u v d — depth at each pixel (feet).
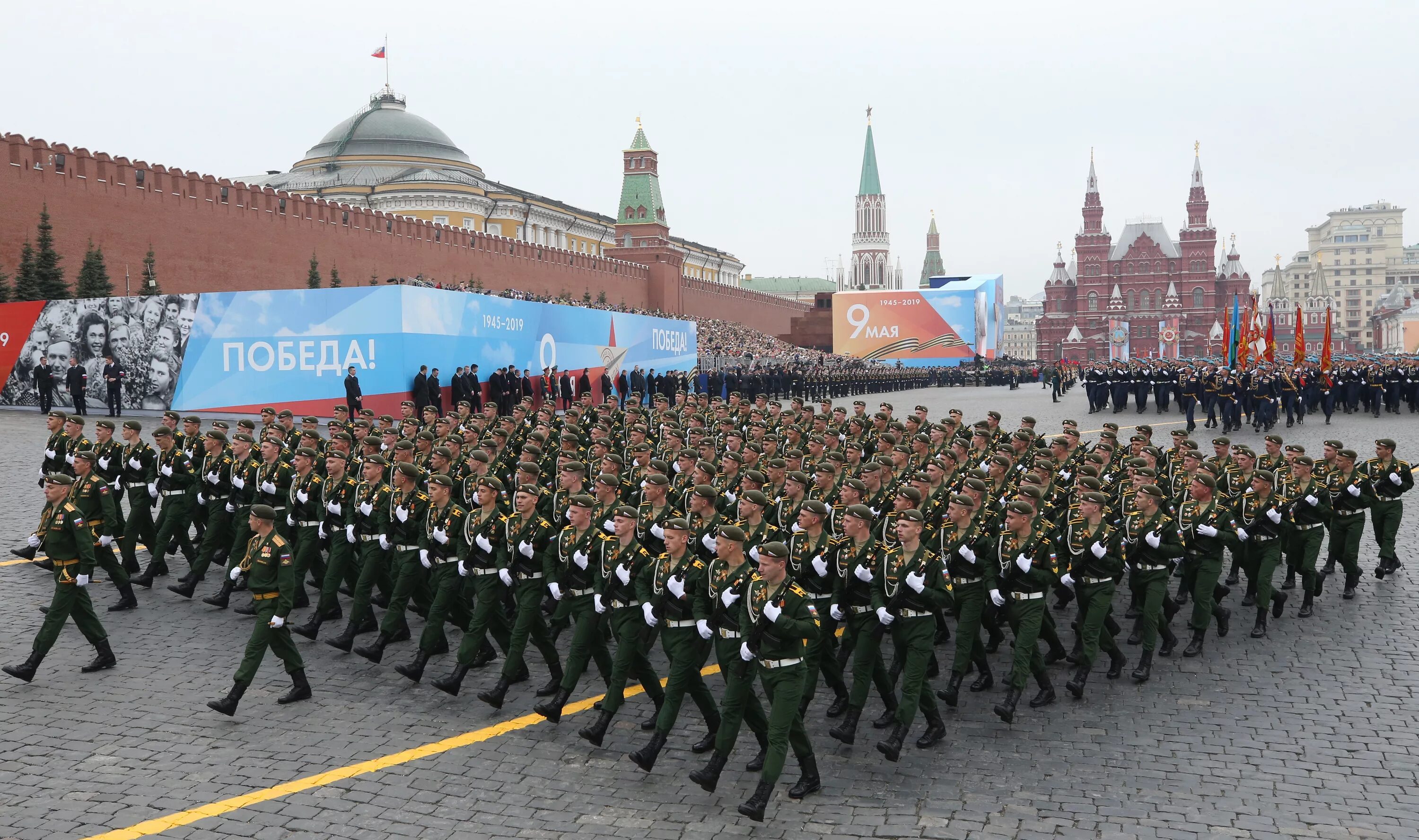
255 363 112.68
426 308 112.27
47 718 32.91
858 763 30.30
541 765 30.07
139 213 137.39
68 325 116.88
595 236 331.77
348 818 26.43
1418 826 25.63
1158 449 56.59
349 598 48.19
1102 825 25.95
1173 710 34.17
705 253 415.44
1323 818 26.11
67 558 35.96
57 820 26.05
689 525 31.35
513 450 66.23
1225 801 27.17
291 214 161.48
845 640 34.06
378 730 32.53
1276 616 45.29
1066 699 35.70
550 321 139.33
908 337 288.71
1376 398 129.90
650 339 171.32
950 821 26.35
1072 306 585.22
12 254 122.42
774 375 202.90
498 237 211.41
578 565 32.37
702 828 26.08
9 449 87.66
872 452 70.03
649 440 65.21
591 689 36.91
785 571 27.04
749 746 31.94
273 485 45.44
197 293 124.06
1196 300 551.18
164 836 25.32
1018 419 139.23
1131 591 42.50
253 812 26.66
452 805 27.30
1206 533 39.55
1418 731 31.76
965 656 34.45
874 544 31.48
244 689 33.06
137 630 42.32
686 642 29.58
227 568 53.16
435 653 40.70
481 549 35.12
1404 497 74.43
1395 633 42.34
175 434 49.62
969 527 34.86
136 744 30.96
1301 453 51.11
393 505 38.73
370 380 110.32
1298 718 33.09
